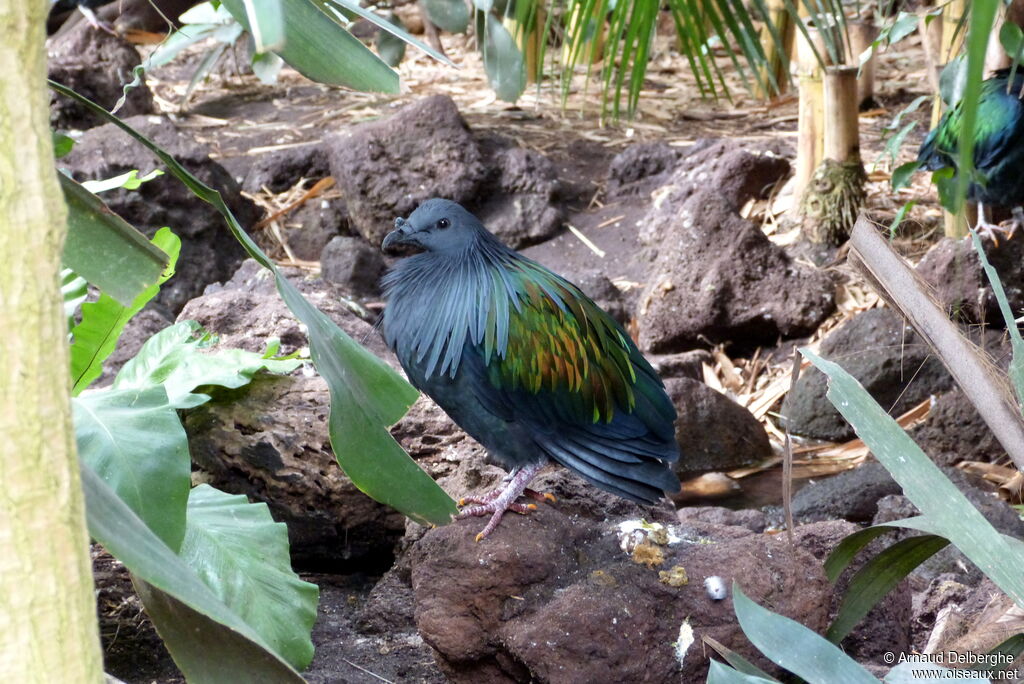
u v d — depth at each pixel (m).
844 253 8.14
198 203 8.38
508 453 3.61
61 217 1.18
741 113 10.83
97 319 3.73
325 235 9.02
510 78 3.75
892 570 2.79
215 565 3.21
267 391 4.63
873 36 8.57
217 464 4.57
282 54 1.92
